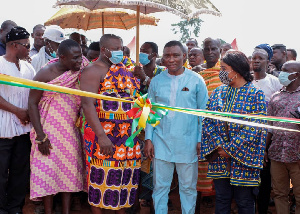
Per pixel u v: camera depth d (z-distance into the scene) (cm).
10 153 422
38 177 383
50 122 388
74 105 397
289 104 401
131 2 351
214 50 518
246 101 353
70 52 379
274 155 411
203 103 406
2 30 508
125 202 379
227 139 356
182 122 397
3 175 418
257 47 521
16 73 412
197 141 406
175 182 488
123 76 369
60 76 385
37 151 388
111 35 363
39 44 585
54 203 474
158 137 406
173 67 394
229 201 368
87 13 571
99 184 365
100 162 363
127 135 369
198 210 466
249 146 346
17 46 407
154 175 411
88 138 370
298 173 398
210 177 367
